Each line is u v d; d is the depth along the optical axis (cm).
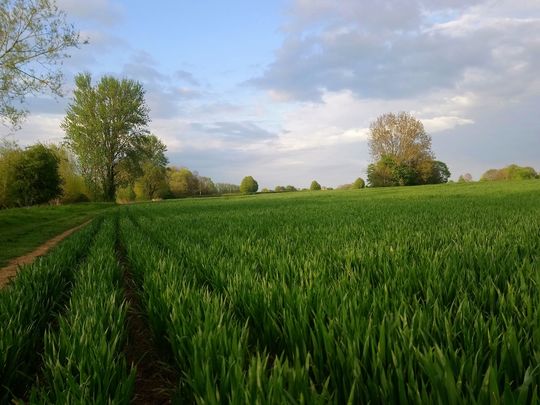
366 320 368
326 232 1231
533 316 361
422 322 351
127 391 311
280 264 653
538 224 1148
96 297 535
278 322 430
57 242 1834
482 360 290
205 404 262
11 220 2770
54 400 328
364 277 561
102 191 6806
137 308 708
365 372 297
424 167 8850
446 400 242
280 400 252
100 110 6444
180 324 434
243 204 4428
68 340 396
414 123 8738
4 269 1195
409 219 1587
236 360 312
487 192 4591
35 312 543
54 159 5850
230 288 542
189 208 3941
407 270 575
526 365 300
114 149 6675
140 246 1080
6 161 5428
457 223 1334
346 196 5662
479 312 364
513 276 513
